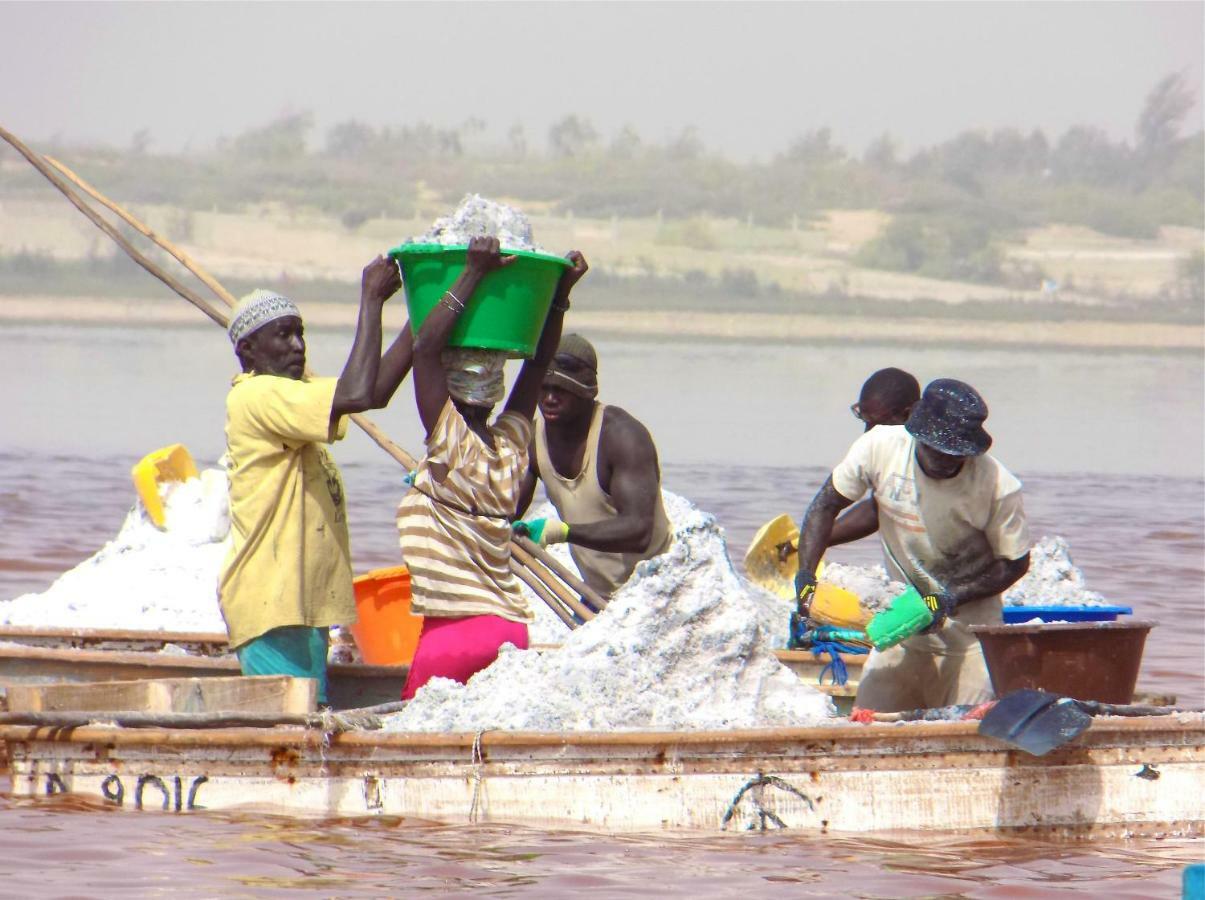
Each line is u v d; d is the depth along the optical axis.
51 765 20.78
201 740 20.08
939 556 22.11
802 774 19.00
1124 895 16.78
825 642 25.66
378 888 16.75
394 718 20.47
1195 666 31.20
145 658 24.88
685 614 20.62
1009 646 20.42
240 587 22.00
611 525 22.78
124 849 18.12
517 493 21.62
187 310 196.00
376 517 49.66
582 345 22.91
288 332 22.41
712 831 18.97
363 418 24.08
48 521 47.62
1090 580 42.19
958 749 18.98
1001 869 17.64
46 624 28.59
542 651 20.77
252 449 21.84
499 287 20.50
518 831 18.92
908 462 22.05
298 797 19.91
